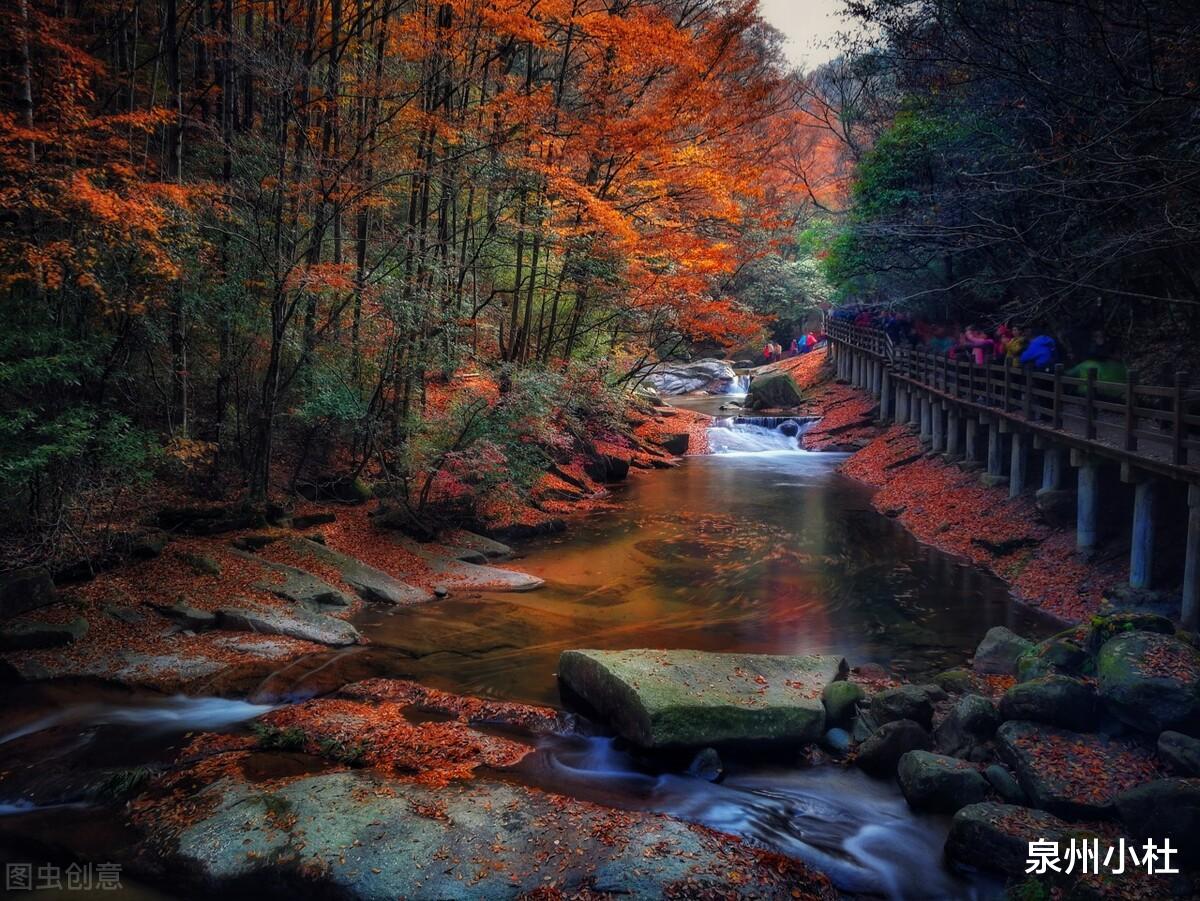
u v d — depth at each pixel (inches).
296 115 484.7
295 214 479.5
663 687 289.7
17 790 244.4
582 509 711.1
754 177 719.7
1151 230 360.2
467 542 559.2
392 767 260.7
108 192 353.7
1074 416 495.8
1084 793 229.6
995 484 621.6
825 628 411.5
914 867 222.5
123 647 344.5
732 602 456.1
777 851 227.9
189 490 500.4
